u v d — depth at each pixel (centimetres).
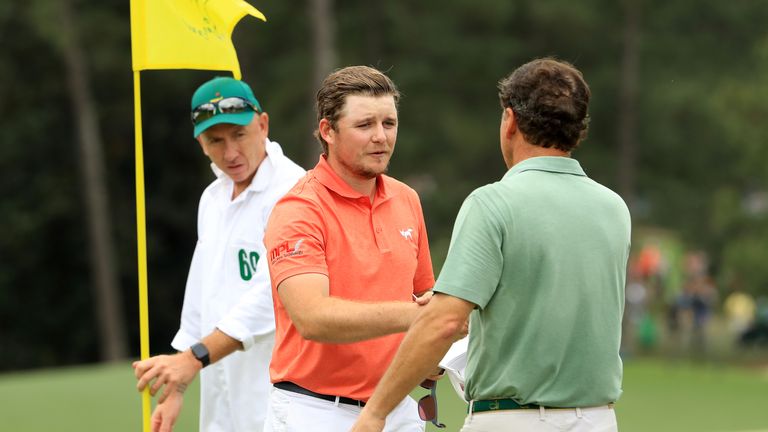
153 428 1428
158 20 1498
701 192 9175
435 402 1392
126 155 9631
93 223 8788
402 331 1231
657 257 10062
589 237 1170
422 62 9038
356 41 9162
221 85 1532
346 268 1325
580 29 8831
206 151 1562
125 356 9156
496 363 1166
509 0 8881
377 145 1307
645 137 8881
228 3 1529
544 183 1174
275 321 1423
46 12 8394
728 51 8888
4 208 9112
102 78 9188
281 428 1352
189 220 9769
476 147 8769
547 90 1180
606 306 1179
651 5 8719
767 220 9219
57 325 9469
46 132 9312
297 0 8931
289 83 8756
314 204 1320
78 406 3609
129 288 9731
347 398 1341
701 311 8512
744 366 7788
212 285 1584
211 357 1441
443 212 8838
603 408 1187
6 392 3925
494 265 1145
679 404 4019
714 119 8638
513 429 1161
